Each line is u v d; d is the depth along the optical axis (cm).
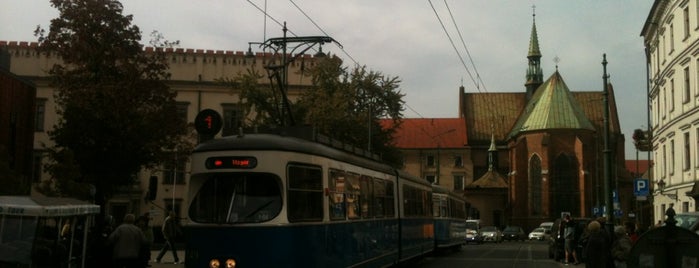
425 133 10194
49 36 2548
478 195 9331
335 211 1491
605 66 2525
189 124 2961
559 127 8550
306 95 4594
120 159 2541
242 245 1254
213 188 1303
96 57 2545
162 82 2711
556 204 8512
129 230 1480
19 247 1109
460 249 3931
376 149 4956
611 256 1480
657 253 901
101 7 2553
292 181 1301
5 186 1922
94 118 2477
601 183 8612
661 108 4434
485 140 10544
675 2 3912
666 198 4209
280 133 1535
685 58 3709
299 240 1291
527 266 2562
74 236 1289
